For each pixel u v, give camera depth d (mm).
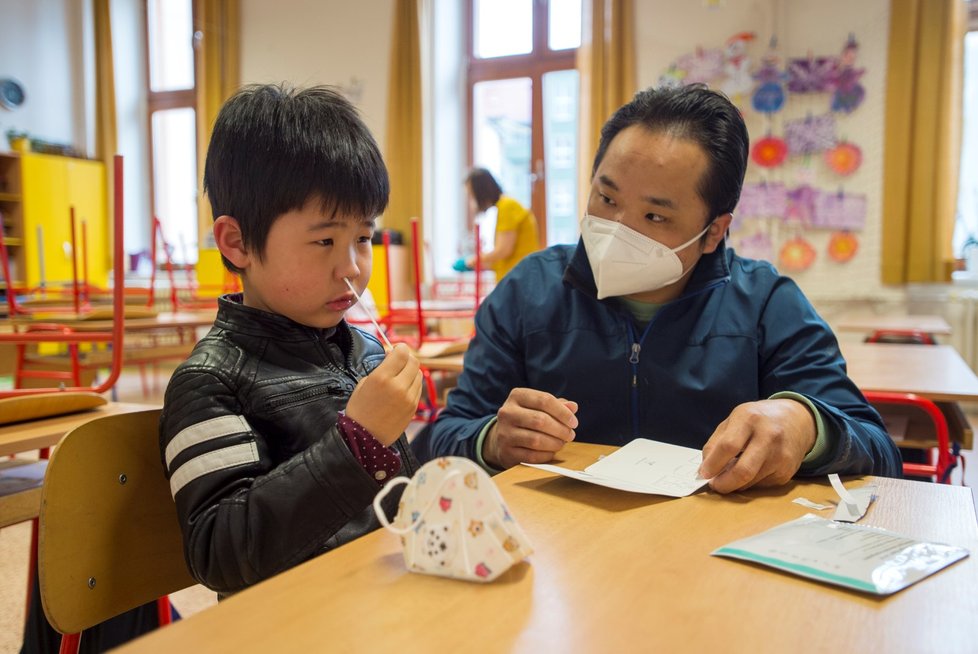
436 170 5852
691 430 1124
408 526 519
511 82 5805
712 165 1052
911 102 4375
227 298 868
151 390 5129
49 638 1063
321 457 662
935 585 500
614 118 1119
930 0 4305
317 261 806
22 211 6297
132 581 788
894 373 1864
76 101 7164
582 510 664
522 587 489
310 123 805
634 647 409
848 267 4562
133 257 6875
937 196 4359
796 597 479
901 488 760
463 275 5770
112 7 6984
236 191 810
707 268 1164
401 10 5664
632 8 4938
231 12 6332
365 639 414
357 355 970
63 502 722
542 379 1189
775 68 4586
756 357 1131
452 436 1060
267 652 398
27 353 3221
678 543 580
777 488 754
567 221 5605
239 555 647
